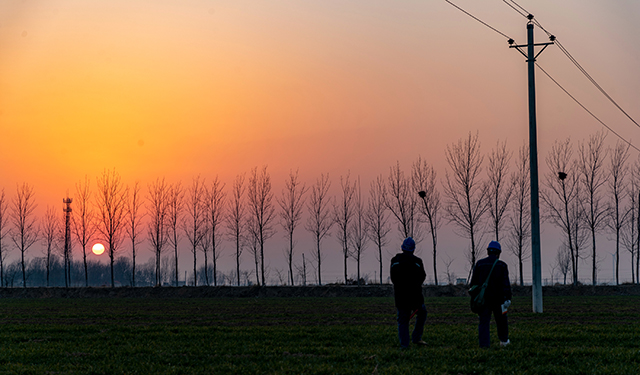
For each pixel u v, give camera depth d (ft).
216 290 178.91
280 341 45.62
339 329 53.62
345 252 199.41
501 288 40.83
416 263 41.37
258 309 91.81
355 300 129.29
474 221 169.17
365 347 41.75
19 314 82.89
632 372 31.73
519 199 171.01
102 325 61.67
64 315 78.02
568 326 55.01
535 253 77.41
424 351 38.96
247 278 205.57
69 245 217.77
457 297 143.13
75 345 44.75
